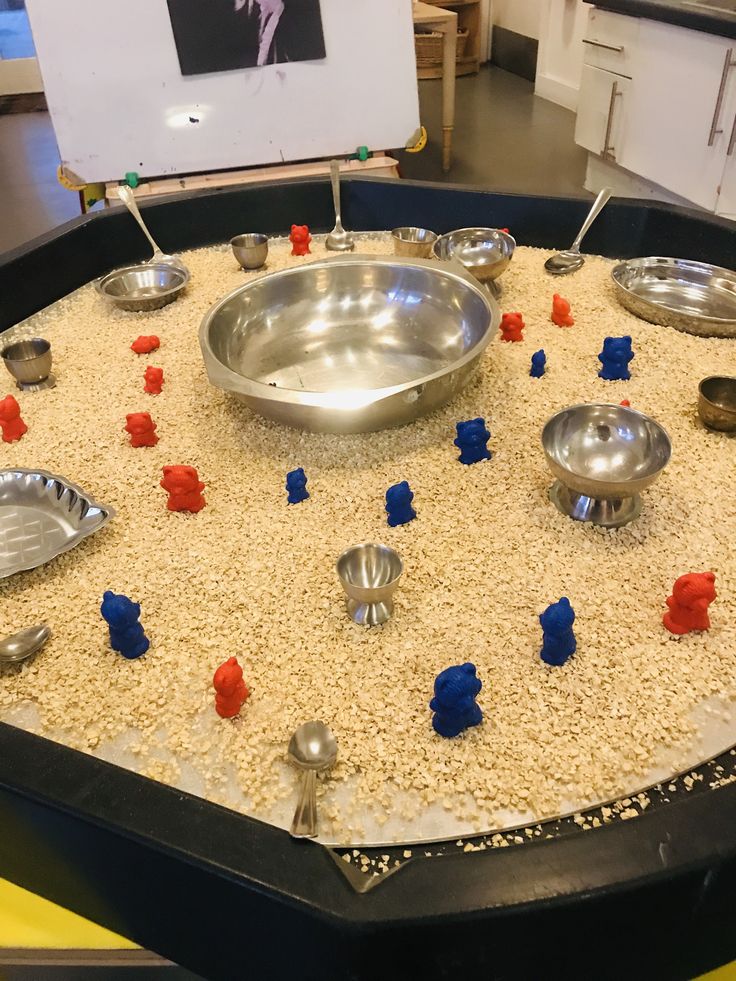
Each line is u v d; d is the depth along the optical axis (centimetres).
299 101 245
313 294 165
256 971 79
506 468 124
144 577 107
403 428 134
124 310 181
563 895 66
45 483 120
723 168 271
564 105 522
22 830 80
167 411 144
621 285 169
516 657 92
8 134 519
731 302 170
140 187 248
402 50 242
